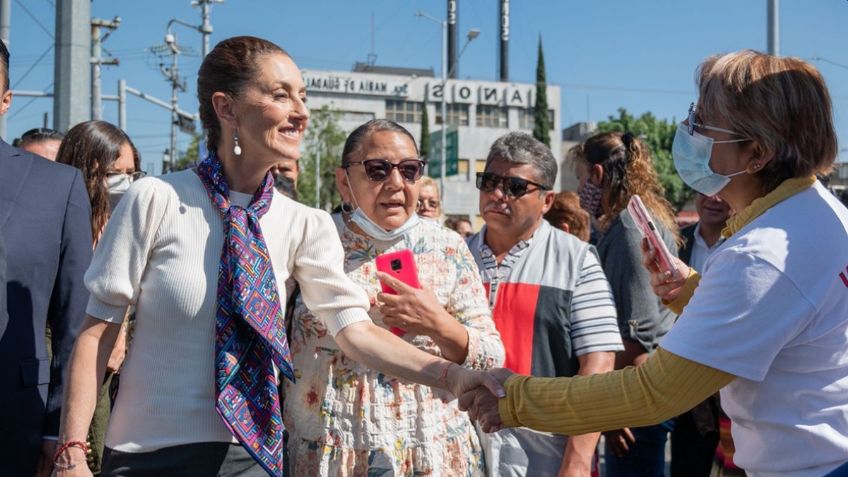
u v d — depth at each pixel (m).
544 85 56.97
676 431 4.46
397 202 3.02
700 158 2.19
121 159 3.74
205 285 2.28
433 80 60.34
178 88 35.22
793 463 2.00
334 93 59.22
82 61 7.44
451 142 40.03
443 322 2.79
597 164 4.36
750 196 2.17
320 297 2.65
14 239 2.74
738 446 2.15
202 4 23.05
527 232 3.61
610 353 3.39
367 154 3.03
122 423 2.29
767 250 1.96
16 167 2.86
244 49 2.38
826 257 1.96
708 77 2.17
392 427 2.79
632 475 3.94
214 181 2.36
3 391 2.67
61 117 7.38
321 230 2.62
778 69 2.08
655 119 53.09
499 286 3.53
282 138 2.38
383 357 2.61
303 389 2.85
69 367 2.27
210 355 2.28
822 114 2.06
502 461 3.31
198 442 2.25
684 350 2.00
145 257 2.28
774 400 2.02
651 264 2.70
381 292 2.88
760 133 2.06
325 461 2.78
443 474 2.85
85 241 2.93
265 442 2.27
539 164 3.55
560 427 2.28
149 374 2.27
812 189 2.08
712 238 4.84
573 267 3.48
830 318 1.96
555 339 3.42
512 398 2.38
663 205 4.36
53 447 2.78
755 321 1.94
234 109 2.37
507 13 67.88
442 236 3.12
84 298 2.87
